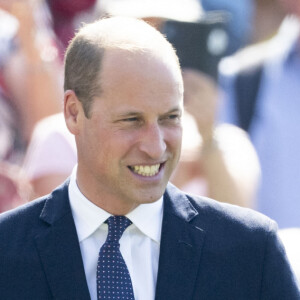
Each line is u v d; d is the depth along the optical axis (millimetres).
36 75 25828
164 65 14000
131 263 14656
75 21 26094
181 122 14289
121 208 14664
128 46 14086
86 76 14312
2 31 26016
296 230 19203
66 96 14727
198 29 23141
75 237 14672
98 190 14641
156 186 14219
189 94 23016
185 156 22656
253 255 14750
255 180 23359
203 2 29031
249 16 28172
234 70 26078
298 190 25391
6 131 25438
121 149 14062
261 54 26344
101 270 14477
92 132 14320
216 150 22875
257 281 14680
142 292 14547
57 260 14516
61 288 14367
